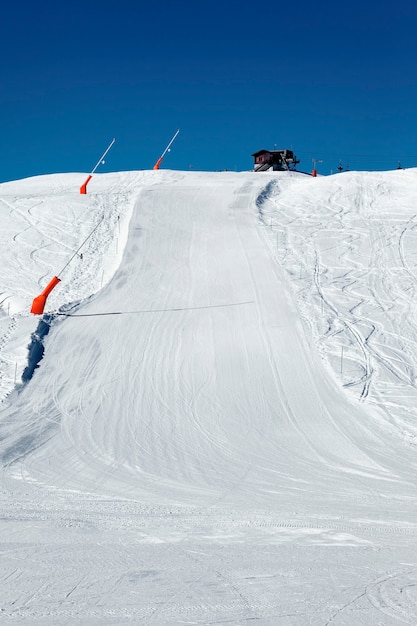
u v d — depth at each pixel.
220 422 17.91
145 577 6.34
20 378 20.36
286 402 19.48
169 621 5.14
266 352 23.19
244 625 5.09
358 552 7.72
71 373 21.25
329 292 29.95
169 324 25.81
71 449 15.44
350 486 13.16
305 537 8.66
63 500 11.30
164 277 31.94
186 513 10.44
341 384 20.81
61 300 30.12
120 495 11.95
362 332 25.38
